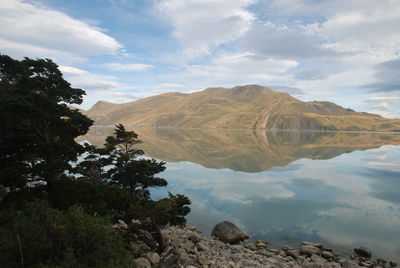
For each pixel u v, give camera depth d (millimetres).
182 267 13859
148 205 14445
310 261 19484
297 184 48188
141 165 16516
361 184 48469
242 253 19312
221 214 31344
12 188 12383
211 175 55938
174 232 21906
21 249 7473
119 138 18953
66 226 8656
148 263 13133
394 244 23359
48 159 13273
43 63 16641
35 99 12781
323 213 32062
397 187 46094
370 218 30438
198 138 181375
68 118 15172
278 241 24109
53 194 12734
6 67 16016
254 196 39594
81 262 8203
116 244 9875
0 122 11828
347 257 20797
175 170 61938
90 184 13852
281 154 96375
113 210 14953
